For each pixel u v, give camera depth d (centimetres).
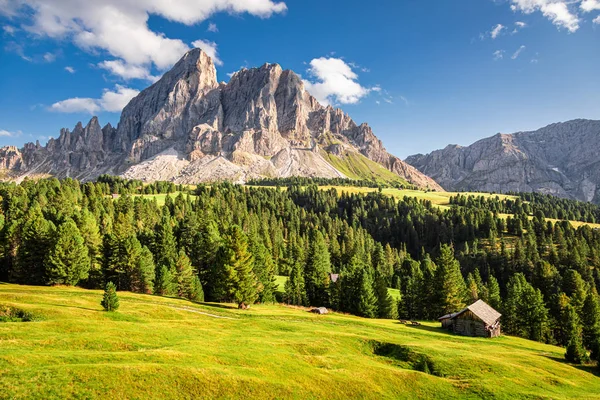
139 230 14450
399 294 12519
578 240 19038
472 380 4541
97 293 7556
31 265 8662
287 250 16275
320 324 6712
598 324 9069
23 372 2852
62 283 8300
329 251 18400
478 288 13088
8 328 4034
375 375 4331
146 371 3192
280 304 9462
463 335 7706
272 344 4791
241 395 3259
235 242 7788
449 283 9969
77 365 3095
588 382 5234
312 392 3659
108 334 4222
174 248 11188
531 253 17188
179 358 3669
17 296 5809
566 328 9394
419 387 4247
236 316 6769
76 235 8669
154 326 4928
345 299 9844
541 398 4228
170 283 9006
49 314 4891
